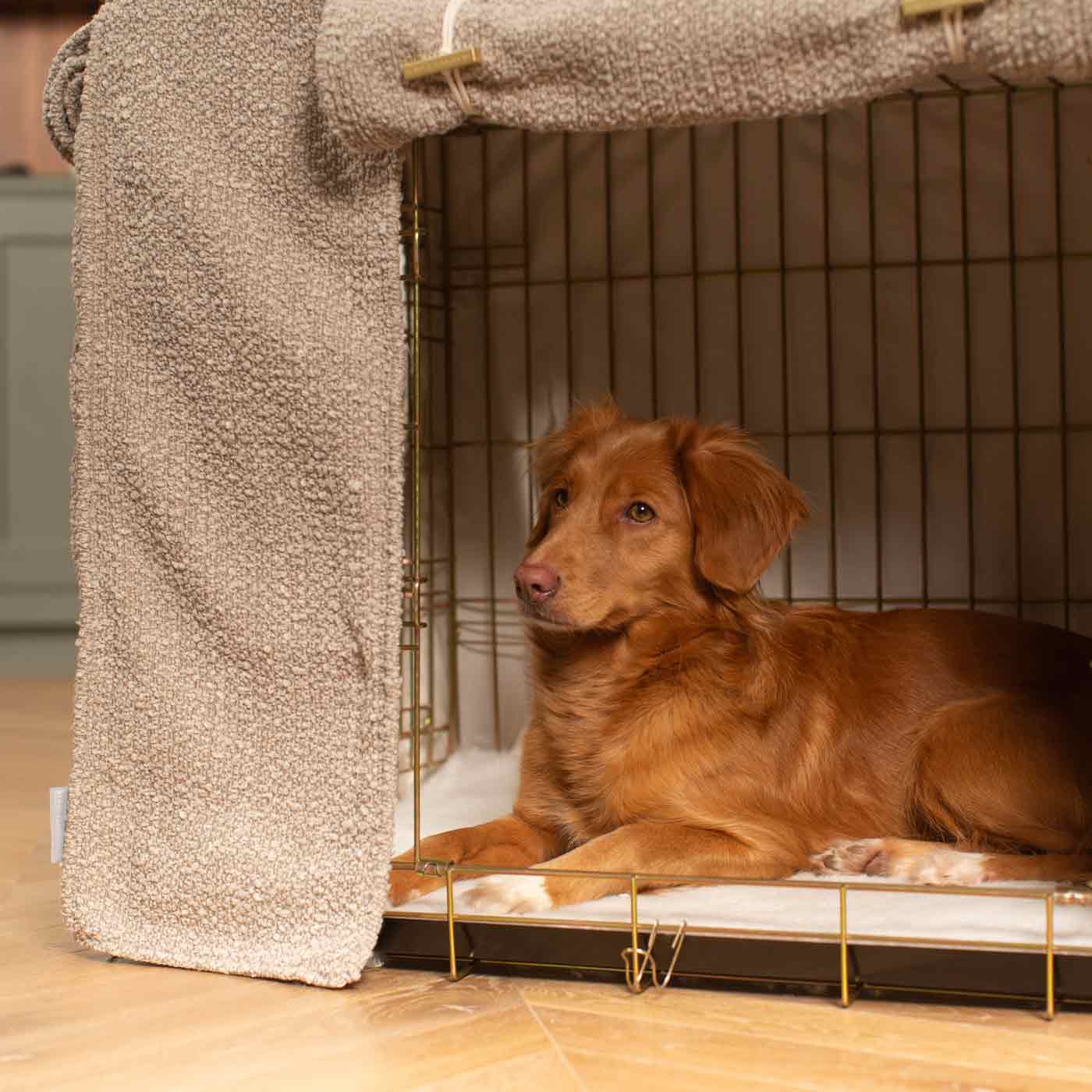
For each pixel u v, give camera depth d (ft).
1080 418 7.00
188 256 5.62
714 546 6.12
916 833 6.26
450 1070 4.96
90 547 5.73
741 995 5.37
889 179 7.09
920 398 7.12
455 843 6.05
